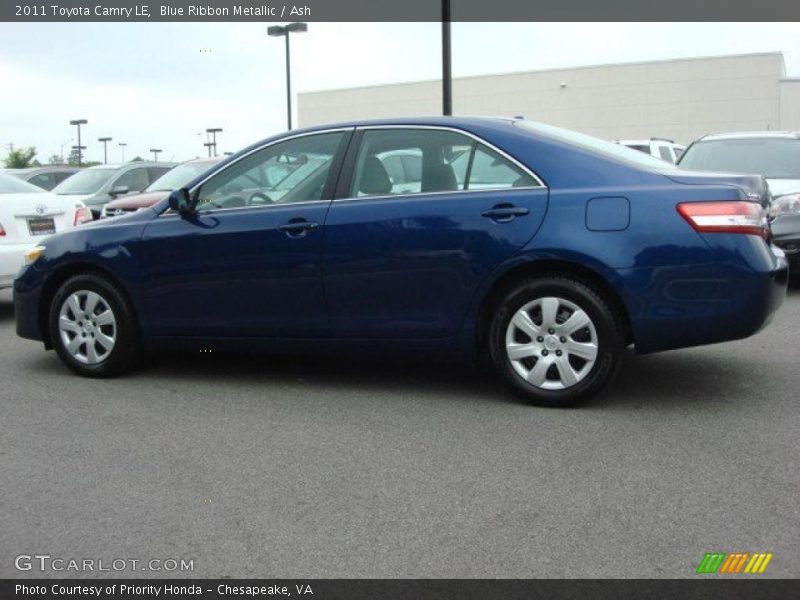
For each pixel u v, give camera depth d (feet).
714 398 16.38
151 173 47.47
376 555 10.27
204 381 18.58
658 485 12.14
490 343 16.02
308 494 12.13
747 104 137.28
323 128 17.37
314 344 17.13
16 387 18.33
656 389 17.06
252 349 17.69
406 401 16.69
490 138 16.08
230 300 17.51
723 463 12.94
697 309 14.73
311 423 15.44
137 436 14.87
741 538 10.47
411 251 16.02
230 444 14.37
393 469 13.03
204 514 11.53
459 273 15.78
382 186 16.60
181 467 13.30
